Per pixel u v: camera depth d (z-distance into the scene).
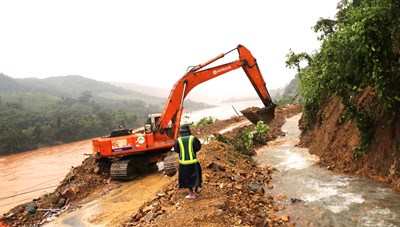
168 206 7.24
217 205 6.48
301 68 13.43
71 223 8.45
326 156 10.50
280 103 44.12
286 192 8.04
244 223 6.04
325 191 7.71
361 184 7.79
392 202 6.55
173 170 11.26
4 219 9.35
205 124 32.97
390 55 6.70
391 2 6.23
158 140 12.44
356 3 10.95
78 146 48.19
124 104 142.38
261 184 8.83
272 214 6.57
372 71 6.97
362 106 9.14
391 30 6.37
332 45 7.61
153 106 155.75
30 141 49.69
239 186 7.92
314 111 14.10
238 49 12.63
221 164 9.45
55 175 25.09
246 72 12.61
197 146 7.17
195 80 12.60
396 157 7.46
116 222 7.76
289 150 13.30
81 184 11.45
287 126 21.53
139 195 9.93
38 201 11.05
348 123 9.99
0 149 44.69
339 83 8.24
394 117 7.74
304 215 6.52
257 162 11.73
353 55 7.09
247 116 13.09
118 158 12.67
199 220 5.96
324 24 11.67
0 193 20.00
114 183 11.87
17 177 25.72
